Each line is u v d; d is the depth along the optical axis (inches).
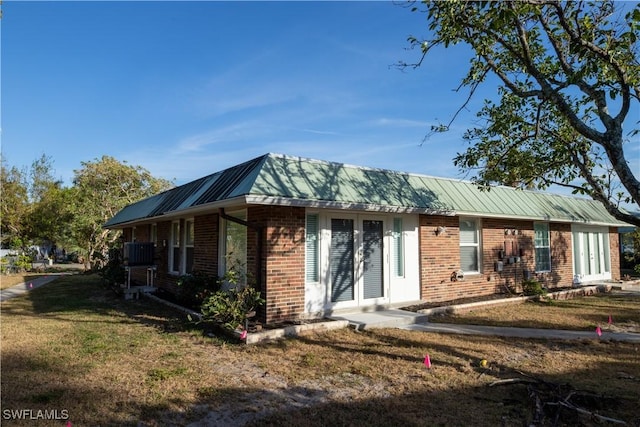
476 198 499.5
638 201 202.2
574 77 222.1
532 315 410.3
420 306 425.4
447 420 172.2
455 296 476.7
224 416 176.6
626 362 254.5
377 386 213.0
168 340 304.5
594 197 282.4
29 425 165.3
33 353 267.7
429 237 459.8
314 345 291.9
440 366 245.3
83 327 351.9
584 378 224.7
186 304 458.6
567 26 224.7
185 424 169.0
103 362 249.4
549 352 278.1
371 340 306.3
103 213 1125.7
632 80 231.8
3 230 1245.1
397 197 409.1
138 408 183.6
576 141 315.6
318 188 352.2
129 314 418.6
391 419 173.3
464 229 505.7
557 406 177.6
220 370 236.4
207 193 400.5
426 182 466.0
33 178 1480.1
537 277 583.5
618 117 217.8
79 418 172.7
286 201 320.8
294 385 213.9
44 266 1381.6
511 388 209.3
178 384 212.8
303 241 363.6
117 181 1183.6
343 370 237.6
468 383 216.7
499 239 533.6
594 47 219.6
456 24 253.1
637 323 375.9
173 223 561.9
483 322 375.9
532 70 244.8
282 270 349.1
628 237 945.5
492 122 342.0
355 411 181.5
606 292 605.6
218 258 425.7
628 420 171.6
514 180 352.2
